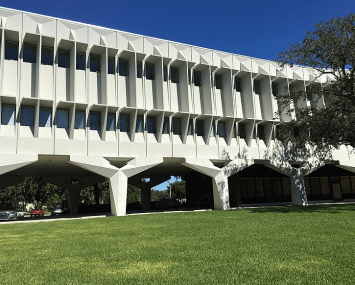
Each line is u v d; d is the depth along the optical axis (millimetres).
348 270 6441
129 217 22938
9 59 24203
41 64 25203
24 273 7090
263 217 19156
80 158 24922
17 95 23719
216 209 30047
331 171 43500
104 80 26547
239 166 31266
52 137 24328
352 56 23797
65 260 8352
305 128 28953
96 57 27438
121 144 26781
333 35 24203
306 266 6863
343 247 8805
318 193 42531
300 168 34469
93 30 27312
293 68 37062
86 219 22953
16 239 13070
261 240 10414
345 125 26578
